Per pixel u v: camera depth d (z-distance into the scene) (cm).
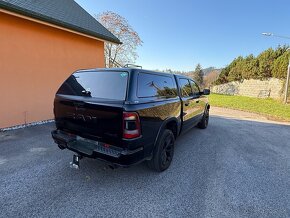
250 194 283
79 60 801
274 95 2027
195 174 338
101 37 830
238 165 383
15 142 470
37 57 646
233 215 236
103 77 293
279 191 294
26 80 622
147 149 290
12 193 267
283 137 611
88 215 228
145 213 235
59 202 250
